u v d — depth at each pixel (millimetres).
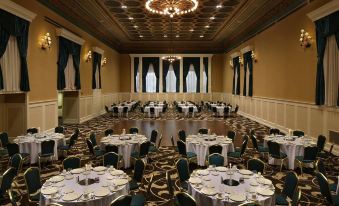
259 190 3746
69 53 12445
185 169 4852
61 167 6898
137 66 23734
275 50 12461
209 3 11734
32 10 9367
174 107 22547
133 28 17031
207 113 19359
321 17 8367
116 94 22641
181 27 16797
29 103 9320
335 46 8039
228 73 21594
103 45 18594
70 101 14055
